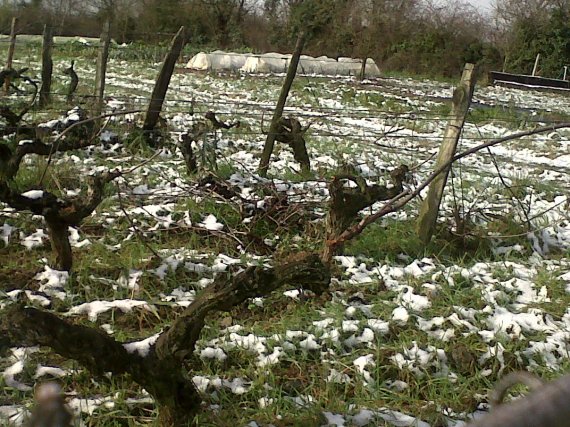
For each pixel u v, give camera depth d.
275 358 6.85
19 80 16.75
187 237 8.70
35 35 30.02
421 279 8.19
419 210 9.21
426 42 33.28
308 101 18.78
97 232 8.60
